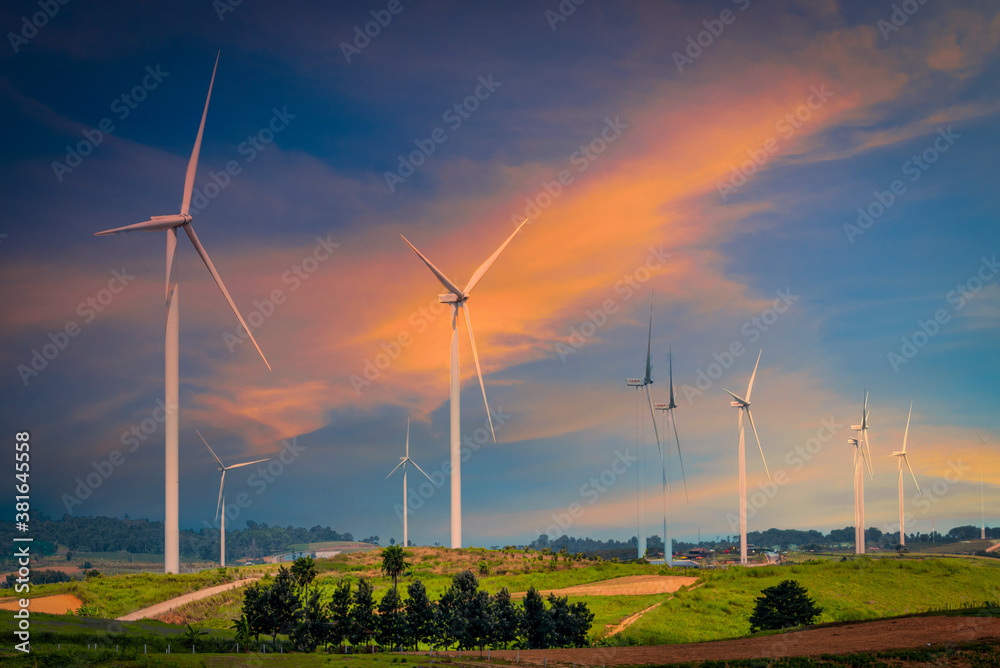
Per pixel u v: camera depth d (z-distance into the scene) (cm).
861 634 10325
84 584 13925
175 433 15538
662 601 14812
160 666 8144
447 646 11362
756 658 9262
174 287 15200
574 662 9400
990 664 8419
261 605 10781
